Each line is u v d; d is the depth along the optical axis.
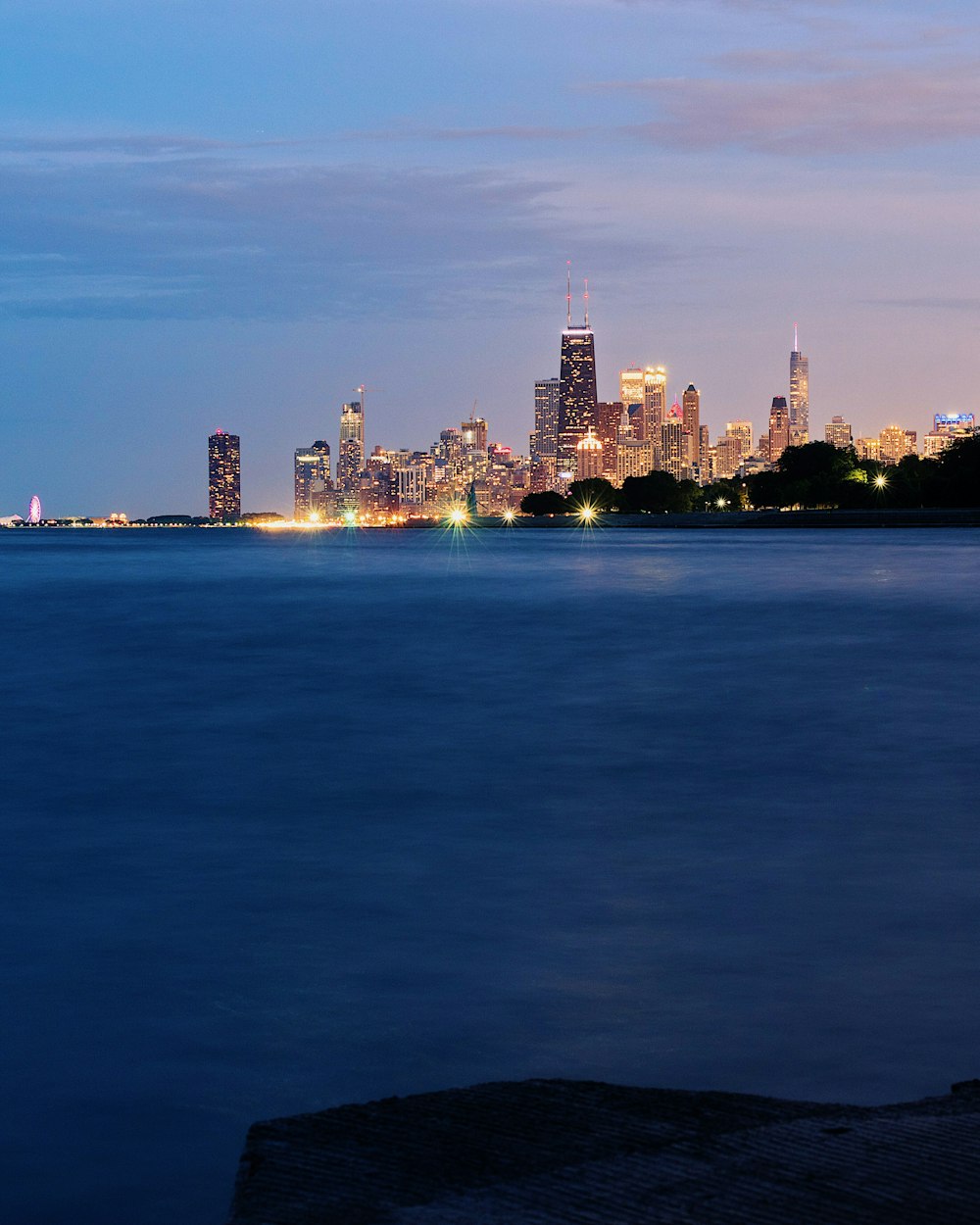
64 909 16.33
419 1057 11.37
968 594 89.94
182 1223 8.73
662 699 39.22
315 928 15.40
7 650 59.31
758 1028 11.96
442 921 15.63
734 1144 7.71
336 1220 6.89
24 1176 9.34
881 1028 11.93
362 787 25.06
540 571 142.12
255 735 32.47
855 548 189.12
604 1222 6.59
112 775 26.66
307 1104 10.44
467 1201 6.98
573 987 13.16
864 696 39.38
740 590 99.25
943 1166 7.19
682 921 15.53
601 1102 8.77
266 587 120.06
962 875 17.61
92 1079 10.96
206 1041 11.80
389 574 144.88
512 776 26.14
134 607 91.88
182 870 18.38
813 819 21.56
